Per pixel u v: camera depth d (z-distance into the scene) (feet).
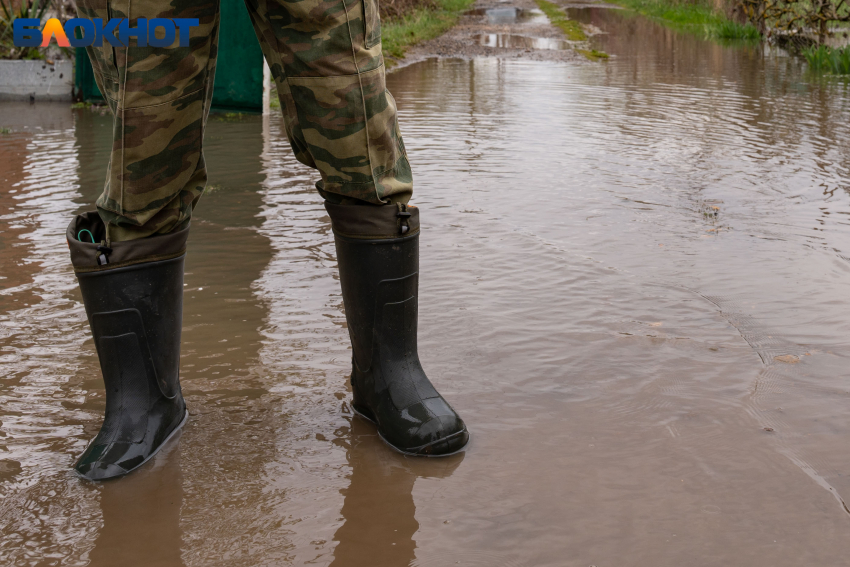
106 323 4.73
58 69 21.24
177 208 4.86
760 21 43.27
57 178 12.03
